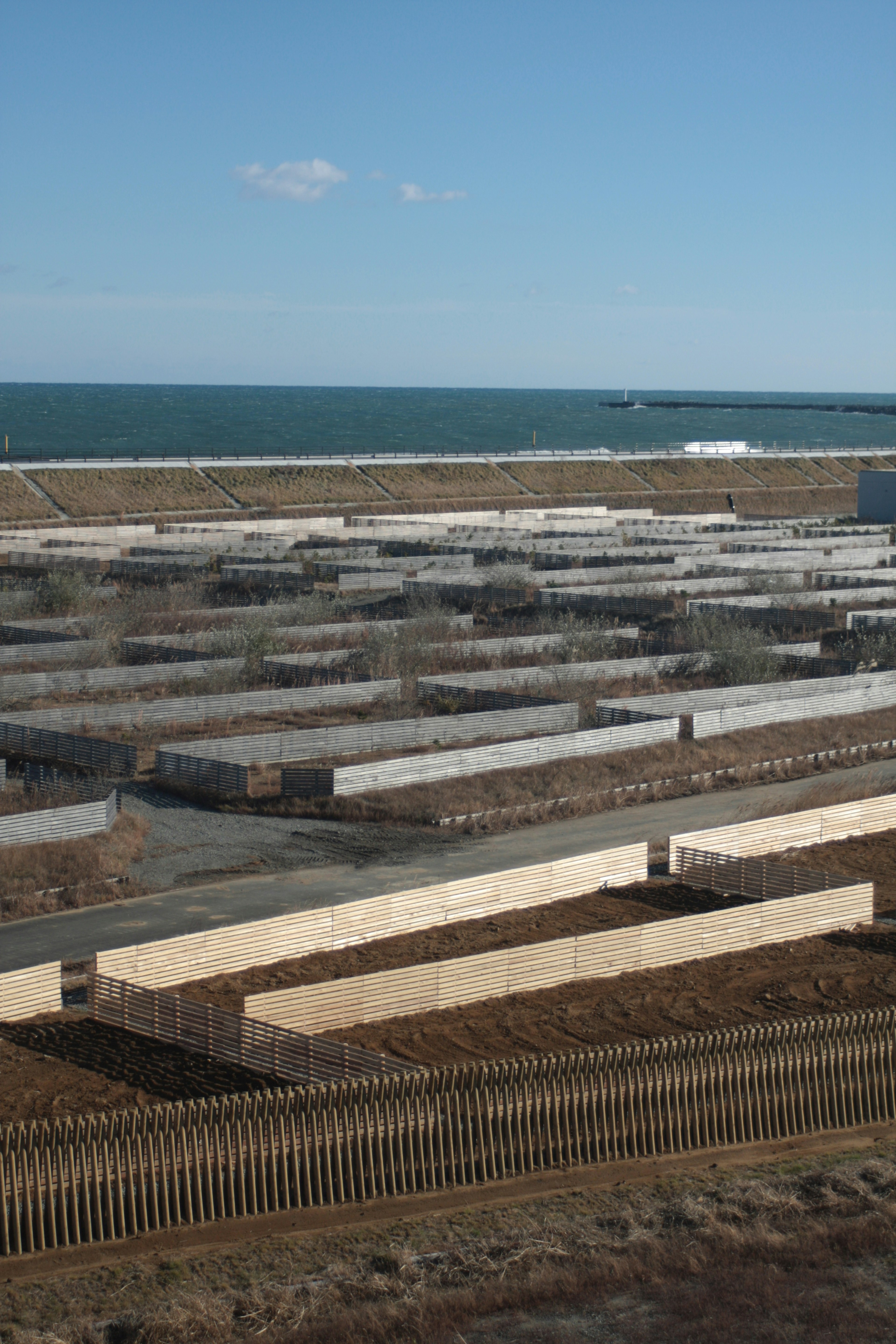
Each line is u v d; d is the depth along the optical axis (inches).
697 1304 523.5
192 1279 555.5
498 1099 658.2
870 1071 732.0
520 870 1059.3
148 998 802.8
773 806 1364.4
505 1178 653.3
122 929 994.1
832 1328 505.4
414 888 1103.0
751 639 1996.8
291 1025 795.4
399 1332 507.2
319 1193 624.1
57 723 1565.0
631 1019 848.3
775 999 890.7
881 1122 729.6
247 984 890.1
